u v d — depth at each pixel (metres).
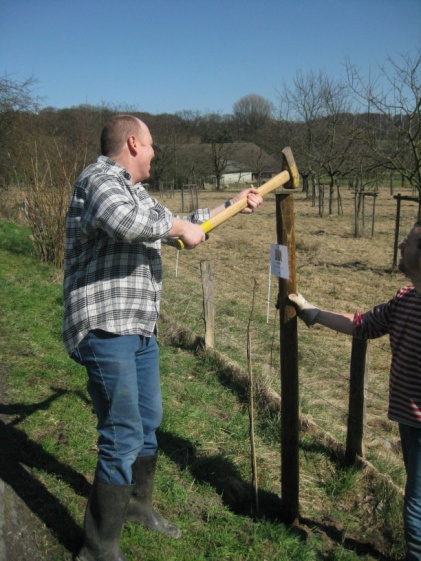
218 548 3.11
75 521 3.12
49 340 6.18
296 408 3.32
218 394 5.35
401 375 2.71
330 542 3.40
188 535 3.20
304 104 34.41
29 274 10.32
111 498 2.69
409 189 41.47
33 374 5.15
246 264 14.10
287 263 3.11
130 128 2.67
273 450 4.34
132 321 2.64
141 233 2.43
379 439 4.85
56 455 3.79
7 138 18.78
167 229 2.54
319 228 22.25
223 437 4.47
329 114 29.64
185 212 32.78
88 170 2.61
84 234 2.58
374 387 6.15
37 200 11.81
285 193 3.09
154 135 54.25
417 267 2.63
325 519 3.62
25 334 6.33
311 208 31.55
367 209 29.47
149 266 2.73
